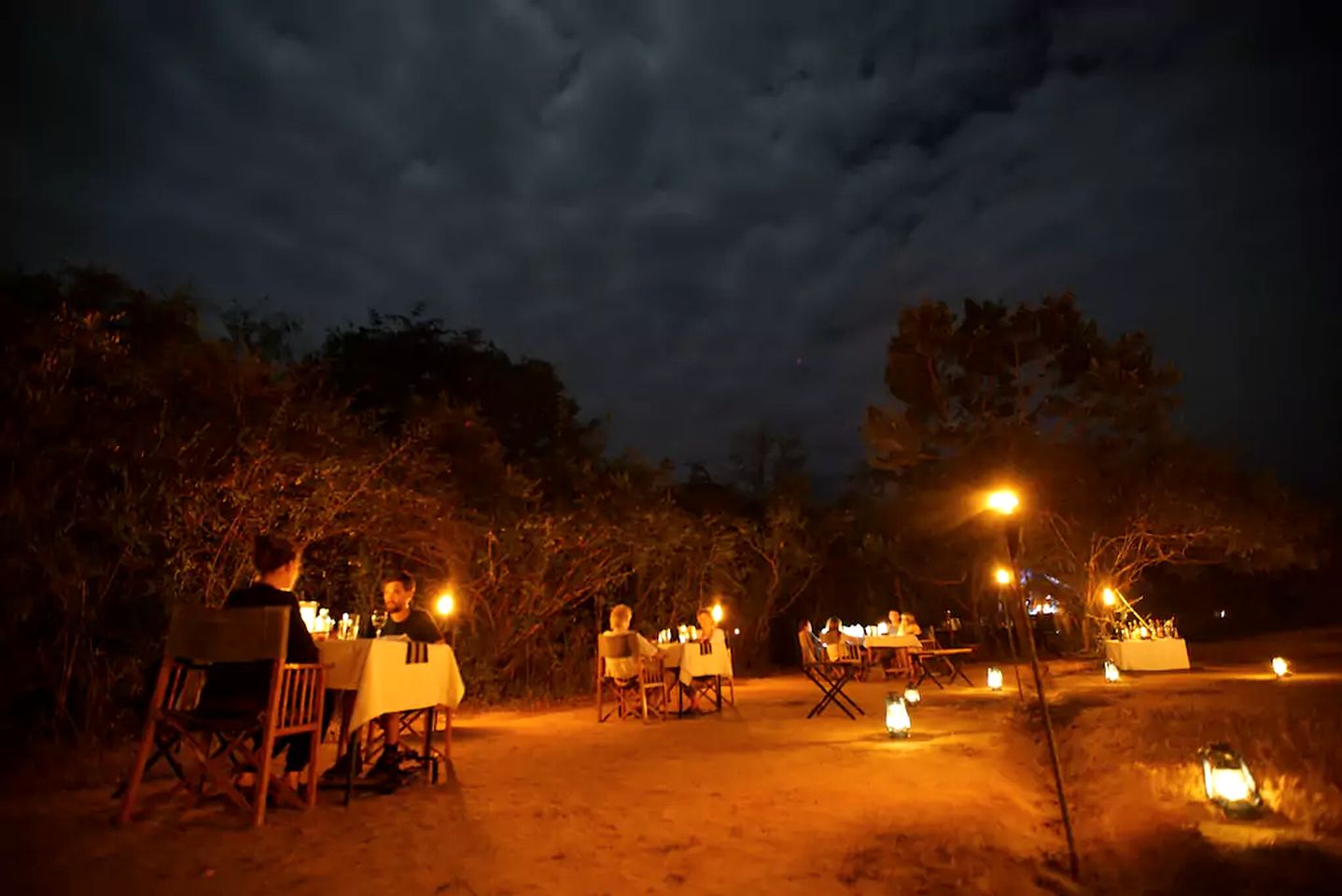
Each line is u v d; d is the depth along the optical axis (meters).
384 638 5.33
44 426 6.62
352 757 4.85
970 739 7.32
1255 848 3.56
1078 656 19.05
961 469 17.61
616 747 7.40
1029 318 17.89
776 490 21.14
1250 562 18.20
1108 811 4.48
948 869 3.50
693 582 17.17
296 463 8.73
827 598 22.55
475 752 7.13
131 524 6.83
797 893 3.26
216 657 4.33
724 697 12.49
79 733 6.43
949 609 23.27
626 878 3.46
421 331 17.14
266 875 3.51
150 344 8.34
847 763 6.15
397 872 3.55
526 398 17.22
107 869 3.55
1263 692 10.08
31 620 6.55
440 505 11.21
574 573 13.66
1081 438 17.84
